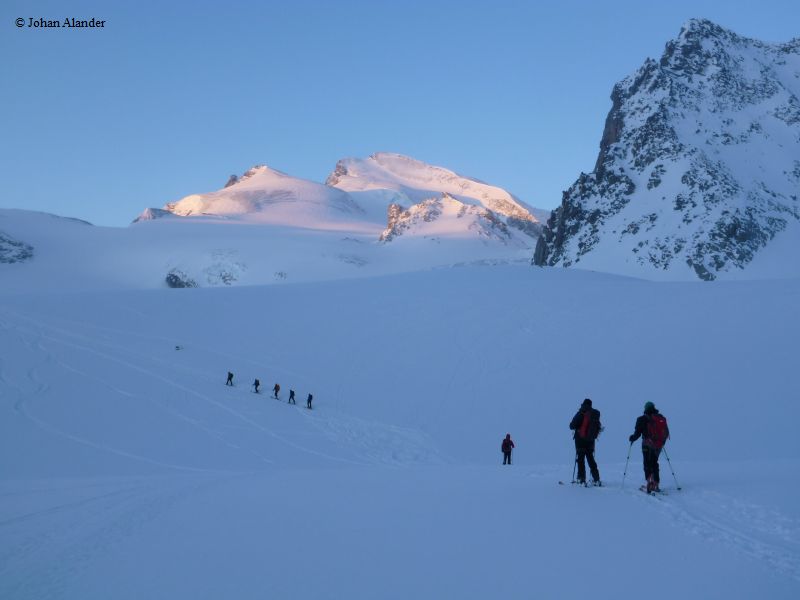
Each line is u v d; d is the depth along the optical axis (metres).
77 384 39.97
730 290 58.66
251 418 36.94
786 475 14.09
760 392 37.78
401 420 38.25
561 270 79.44
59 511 14.10
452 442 35.09
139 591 8.07
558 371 43.47
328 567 8.58
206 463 29.08
